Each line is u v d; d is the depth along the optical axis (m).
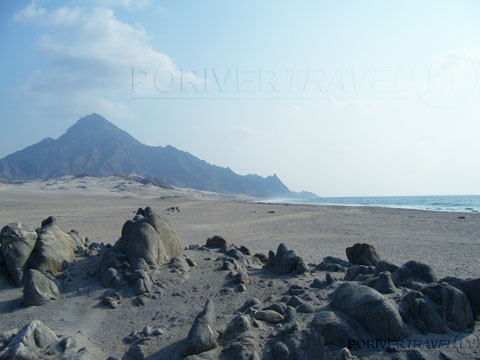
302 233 23.59
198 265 10.88
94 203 55.03
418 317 5.84
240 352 5.35
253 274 10.09
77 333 6.66
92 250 11.53
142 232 10.28
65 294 8.74
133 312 7.63
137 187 112.06
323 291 7.62
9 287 9.28
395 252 15.66
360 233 23.08
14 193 70.62
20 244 9.74
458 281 6.75
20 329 6.43
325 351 5.28
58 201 55.12
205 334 5.70
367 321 5.59
